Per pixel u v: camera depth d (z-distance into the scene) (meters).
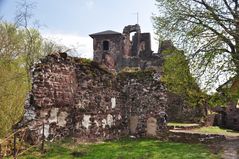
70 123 16.30
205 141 18.61
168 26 20.55
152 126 20.19
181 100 31.36
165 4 20.67
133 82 20.95
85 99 17.42
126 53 51.25
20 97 17.16
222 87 19.84
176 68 20.47
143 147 16.34
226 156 14.29
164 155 14.30
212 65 19.22
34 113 14.13
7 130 15.37
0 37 20.41
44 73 14.77
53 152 13.19
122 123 20.48
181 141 19.12
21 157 11.84
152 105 20.39
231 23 18.64
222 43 19.00
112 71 20.41
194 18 19.88
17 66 21.22
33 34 25.53
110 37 51.12
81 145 15.52
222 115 35.09
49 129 14.82
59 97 15.58
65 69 16.17
